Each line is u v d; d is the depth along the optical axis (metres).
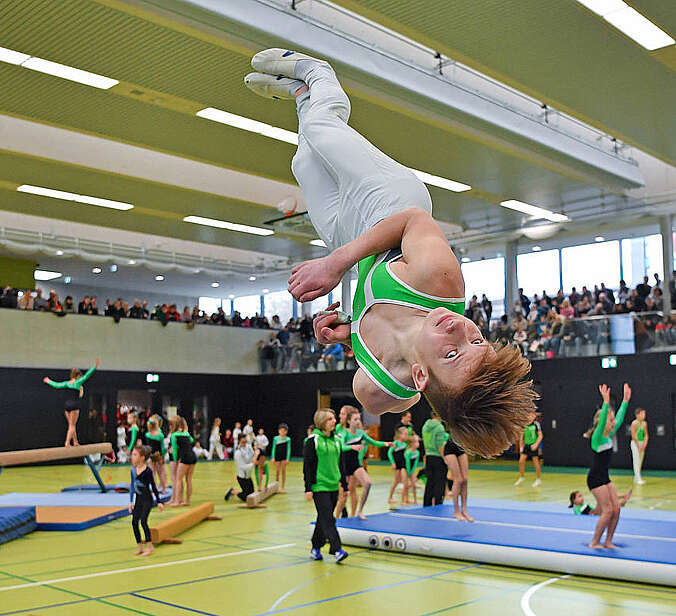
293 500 15.33
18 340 24.25
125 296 35.75
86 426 25.50
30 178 18.83
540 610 6.46
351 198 2.41
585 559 7.80
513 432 1.91
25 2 10.34
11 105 14.33
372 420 28.41
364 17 11.77
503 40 11.76
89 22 10.98
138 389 26.78
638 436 17.66
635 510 11.97
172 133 16.03
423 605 6.66
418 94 13.48
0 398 23.62
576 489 16.61
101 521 12.16
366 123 15.17
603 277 26.83
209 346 29.05
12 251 25.91
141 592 7.31
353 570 8.28
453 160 17.75
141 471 9.69
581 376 21.34
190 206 22.09
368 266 2.28
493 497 14.99
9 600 7.01
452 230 26.61
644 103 14.50
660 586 7.33
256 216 23.53
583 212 23.11
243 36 11.05
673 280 21.11
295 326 30.95
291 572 8.22
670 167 21.56
